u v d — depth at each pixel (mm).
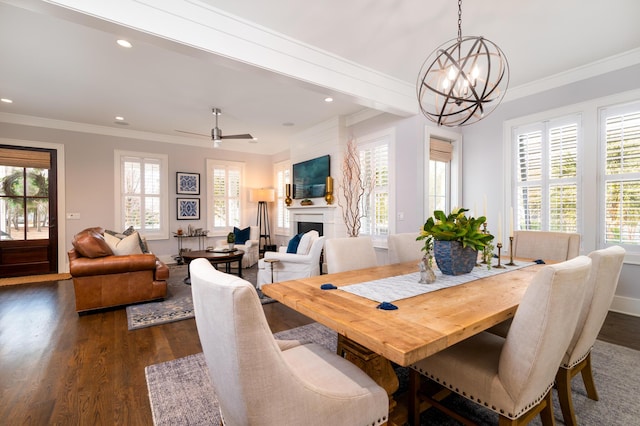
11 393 1851
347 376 1142
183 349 2445
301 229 6285
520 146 3957
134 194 6035
